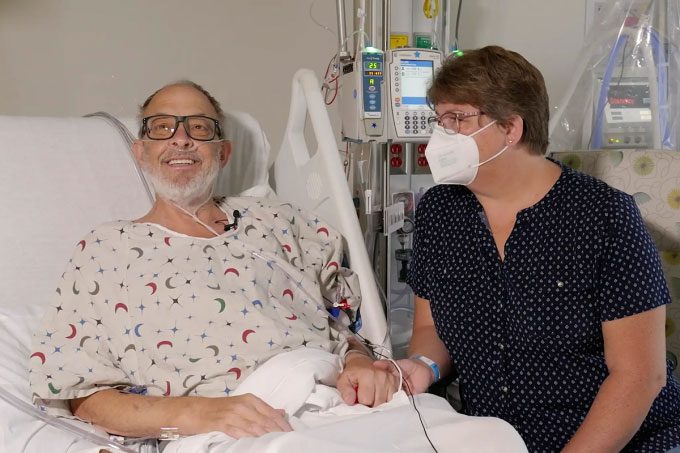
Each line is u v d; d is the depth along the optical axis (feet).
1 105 8.57
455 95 4.19
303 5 9.85
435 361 4.80
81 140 5.98
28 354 4.72
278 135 10.06
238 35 9.59
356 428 3.81
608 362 4.05
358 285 5.48
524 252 4.25
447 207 4.70
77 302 4.71
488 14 9.90
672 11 7.82
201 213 5.35
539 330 4.20
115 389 4.45
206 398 4.17
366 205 7.68
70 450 4.12
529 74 4.16
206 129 5.26
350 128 7.30
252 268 4.96
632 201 4.10
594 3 9.98
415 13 7.95
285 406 4.18
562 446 4.29
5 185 5.48
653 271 3.95
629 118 7.79
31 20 8.54
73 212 5.65
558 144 8.03
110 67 9.00
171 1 9.16
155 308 4.64
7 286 5.15
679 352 6.15
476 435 3.77
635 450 4.17
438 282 4.67
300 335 4.77
